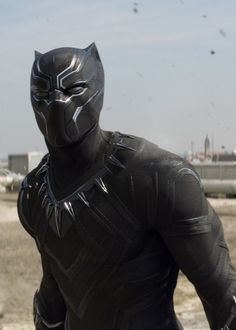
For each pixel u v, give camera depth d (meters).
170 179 2.29
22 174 40.38
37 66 2.34
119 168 2.36
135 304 2.39
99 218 2.35
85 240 2.38
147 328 2.39
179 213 2.27
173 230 2.29
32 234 2.66
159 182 2.29
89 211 2.37
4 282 10.83
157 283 2.42
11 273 11.51
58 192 2.44
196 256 2.29
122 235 2.34
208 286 2.31
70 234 2.40
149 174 2.32
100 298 2.40
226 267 2.34
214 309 2.33
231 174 38.41
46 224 2.48
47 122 2.29
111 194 2.35
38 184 2.55
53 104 2.25
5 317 9.05
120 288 2.37
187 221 2.27
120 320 2.39
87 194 2.38
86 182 2.39
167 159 2.35
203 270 2.30
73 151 2.38
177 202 2.28
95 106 2.36
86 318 2.45
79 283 2.43
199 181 2.38
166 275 2.45
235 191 35.69
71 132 2.29
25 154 41.41
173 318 2.49
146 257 2.38
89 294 2.42
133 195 2.32
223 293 2.30
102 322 2.41
